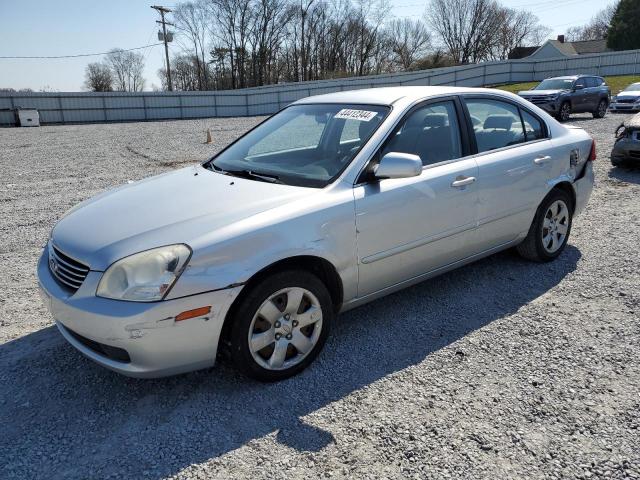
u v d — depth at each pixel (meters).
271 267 2.82
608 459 2.29
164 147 16.11
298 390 2.87
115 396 2.85
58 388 2.94
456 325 3.59
